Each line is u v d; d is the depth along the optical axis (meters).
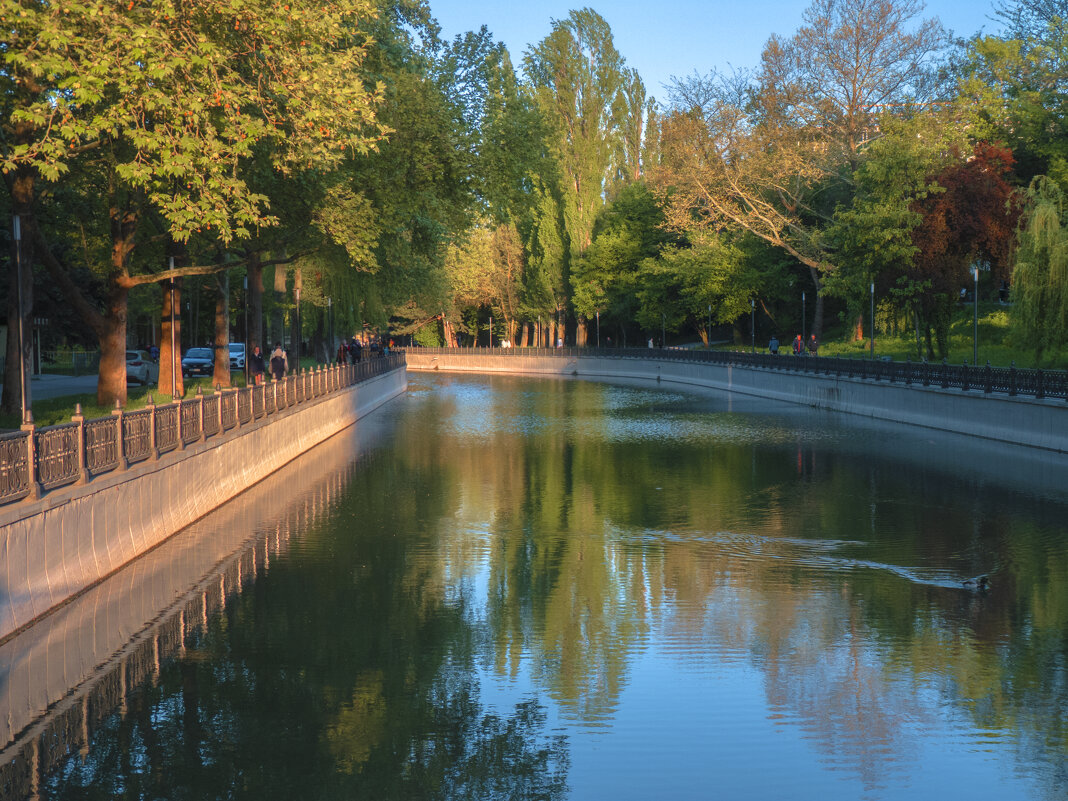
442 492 23.44
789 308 81.69
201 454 20.05
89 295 54.50
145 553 16.45
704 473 26.34
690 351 72.38
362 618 13.16
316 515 20.42
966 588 14.45
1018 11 66.12
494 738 9.39
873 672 11.03
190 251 31.77
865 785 8.39
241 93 19.05
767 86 61.12
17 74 19.14
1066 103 59.31
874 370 42.59
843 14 59.09
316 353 65.50
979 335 56.03
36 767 8.78
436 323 121.00
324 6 20.69
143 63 16.86
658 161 88.62
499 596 14.24
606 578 15.21
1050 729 9.51
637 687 10.64
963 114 60.53
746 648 11.91
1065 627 12.61
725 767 8.72
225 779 8.55
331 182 29.00
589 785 8.41
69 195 29.09
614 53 87.81
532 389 68.19
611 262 87.44
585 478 25.66
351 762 8.88
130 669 11.20
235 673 11.09
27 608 12.16
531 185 36.78
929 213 52.66
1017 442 30.61
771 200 69.06
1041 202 38.38
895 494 22.45
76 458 13.88
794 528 18.86
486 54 36.16
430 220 40.25
